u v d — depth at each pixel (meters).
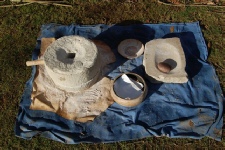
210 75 1.81
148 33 2.00
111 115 1.70
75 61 1.66
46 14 2.14
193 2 2.15
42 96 1.75
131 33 2.00
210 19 2.06
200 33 1.98
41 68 1.85
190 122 1.66
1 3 2.21
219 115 1.67
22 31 2.07
